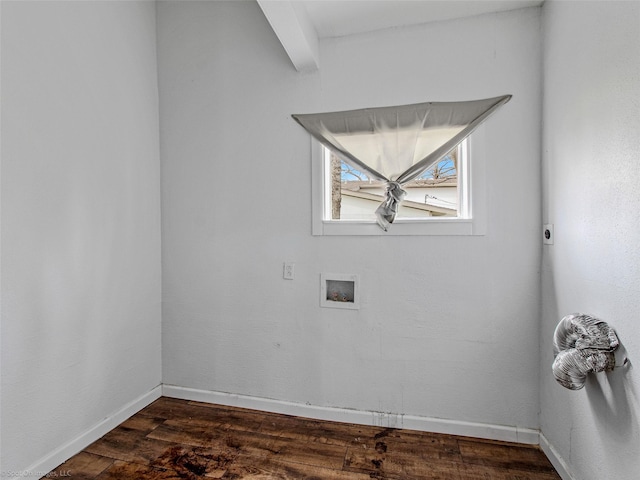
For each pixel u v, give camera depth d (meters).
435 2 1.87
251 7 2.31
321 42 2.19
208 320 2.43
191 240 2.45
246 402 2.36
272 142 2.29
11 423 1.54
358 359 2.17
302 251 2.25
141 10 2.34
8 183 1.54
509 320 1.96
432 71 2.04
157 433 2.04
